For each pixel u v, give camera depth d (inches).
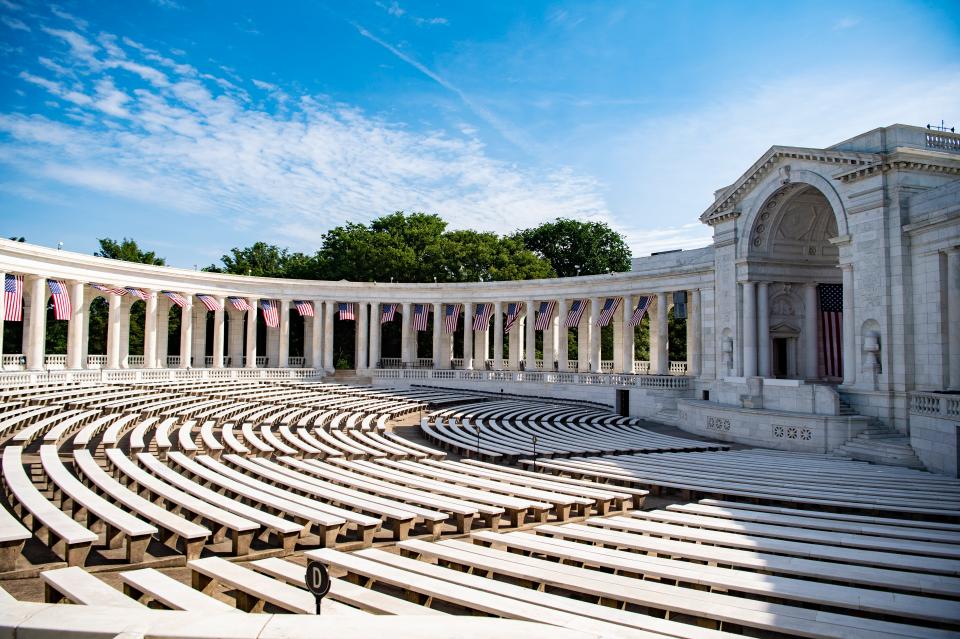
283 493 716.7
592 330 2463.1
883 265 1364.4
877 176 1378.0
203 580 471.8
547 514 735.1
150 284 2206.0
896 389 1339.8
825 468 1009.5
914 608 393.4
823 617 384.2
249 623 274.4
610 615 388.5
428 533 679.7
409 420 1780.3
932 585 437.4
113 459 837.2
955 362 1227.9
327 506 663.8
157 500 734.5
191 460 889.5
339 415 1651.1
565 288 2486.5
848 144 1476.4
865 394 1393.9
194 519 679.1
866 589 440.1
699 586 513.7
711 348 2021.4
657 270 2194.9
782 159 1611.7
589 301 2522.1
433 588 424.5
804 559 497.4
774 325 1807.3
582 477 987.9
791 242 1780.3
